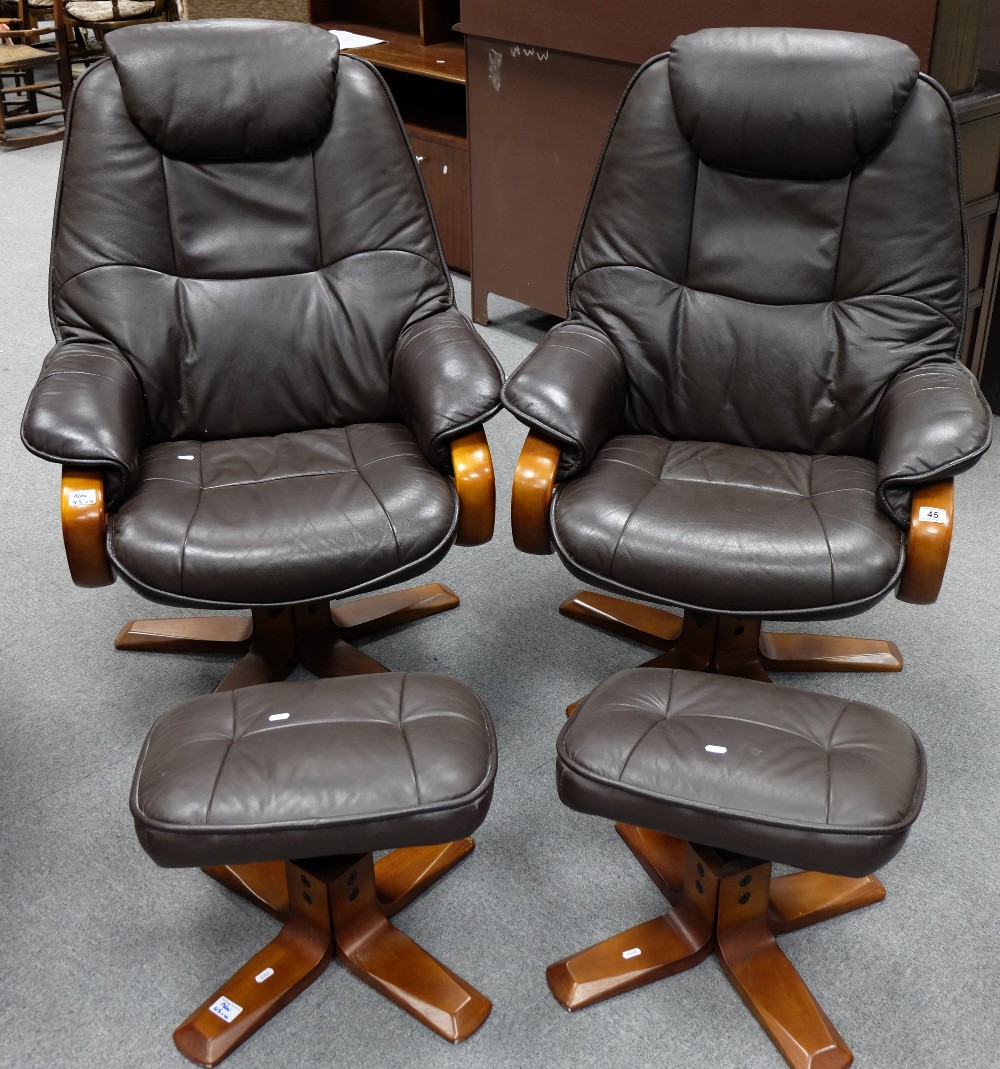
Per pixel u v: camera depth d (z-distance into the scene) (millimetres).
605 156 2080
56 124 5824
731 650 2055
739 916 1566
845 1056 1460
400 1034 1525
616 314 2068
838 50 1887
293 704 1532
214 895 1729
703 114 1944
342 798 1378
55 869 1764
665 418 2092
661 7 2648
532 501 1799
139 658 2219
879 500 1734
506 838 1822
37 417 1755
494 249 3439
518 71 3090
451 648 2234
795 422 2031
